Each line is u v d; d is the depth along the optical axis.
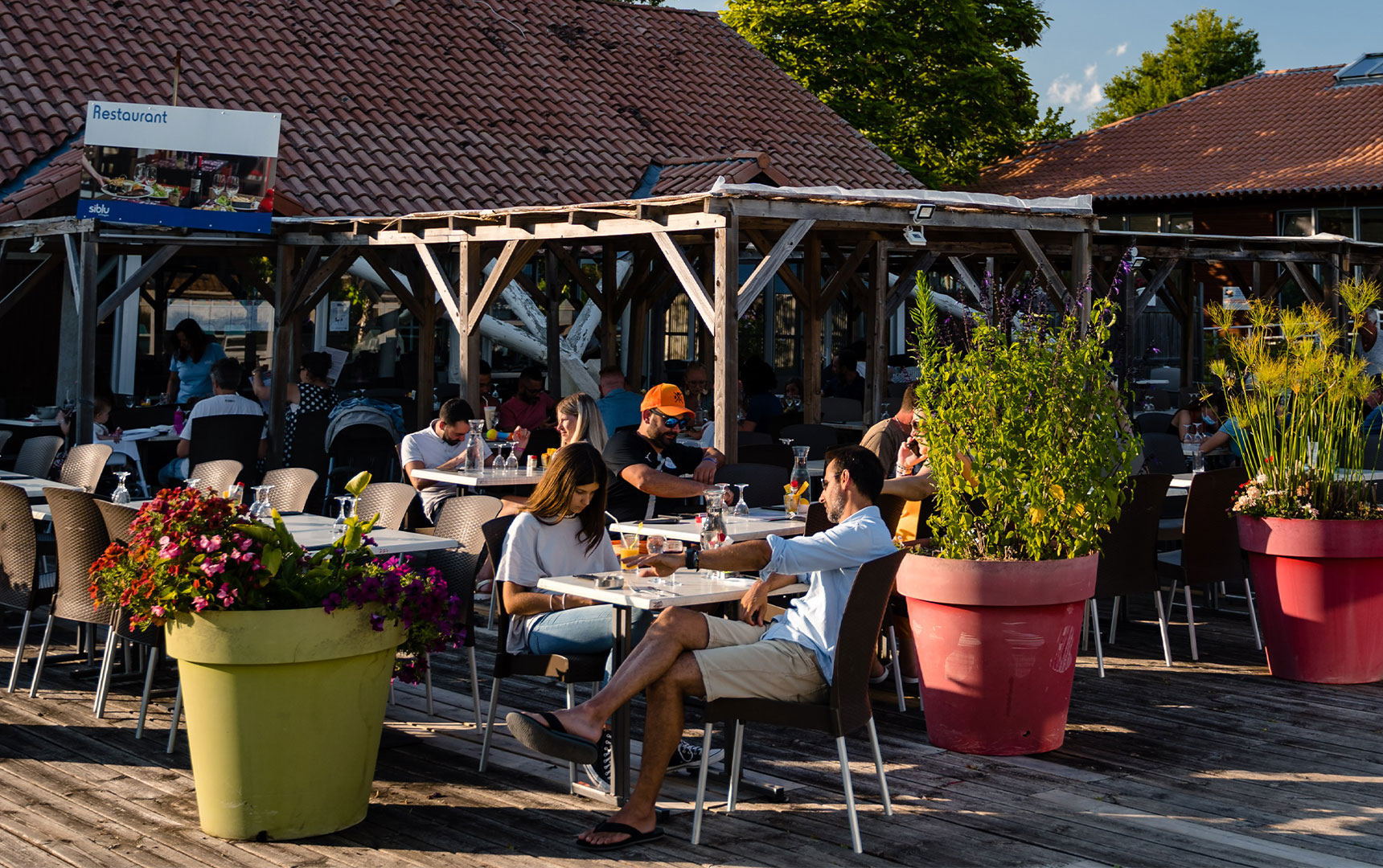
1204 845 4.53
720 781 5.23
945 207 9.59
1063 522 5.55
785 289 22.95
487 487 8.99
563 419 7.57
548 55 20.09
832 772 5.35
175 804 4.88
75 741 5.67
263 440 10.95
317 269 12.88
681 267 9.02
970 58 30.69
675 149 18.55
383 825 4.68
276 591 4.46
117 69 15.81
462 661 7.32
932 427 5.57
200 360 13.56
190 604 4.33
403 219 11.36
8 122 14.48
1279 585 6.89
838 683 4.48
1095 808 4.92
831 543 4.70
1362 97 29.53
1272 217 27.08
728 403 8.67
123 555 4.48
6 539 6.38
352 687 4.55
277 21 18.17
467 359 11.05
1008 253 14.25
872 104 29.19
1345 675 6.83
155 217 11.16
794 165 19.23
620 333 20.50
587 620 5.12
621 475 7.17
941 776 5.29
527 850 4.44
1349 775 5.33
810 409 14.19
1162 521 8.62
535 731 4.35
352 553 4.62
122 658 7.09
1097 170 30.30
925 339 5.65
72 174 12.98
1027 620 5.47
